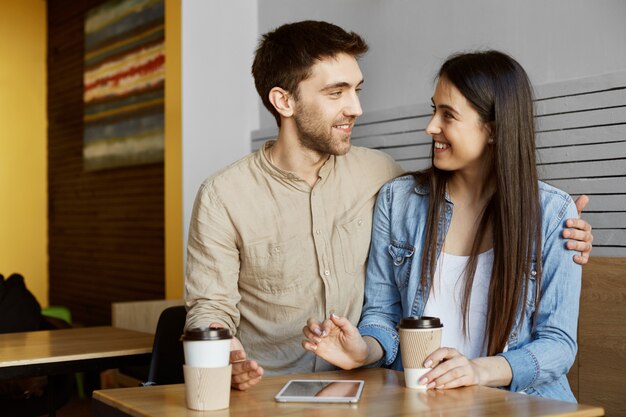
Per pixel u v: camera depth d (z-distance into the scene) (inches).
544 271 73.1
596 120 92.0
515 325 72.2
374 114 122.5
